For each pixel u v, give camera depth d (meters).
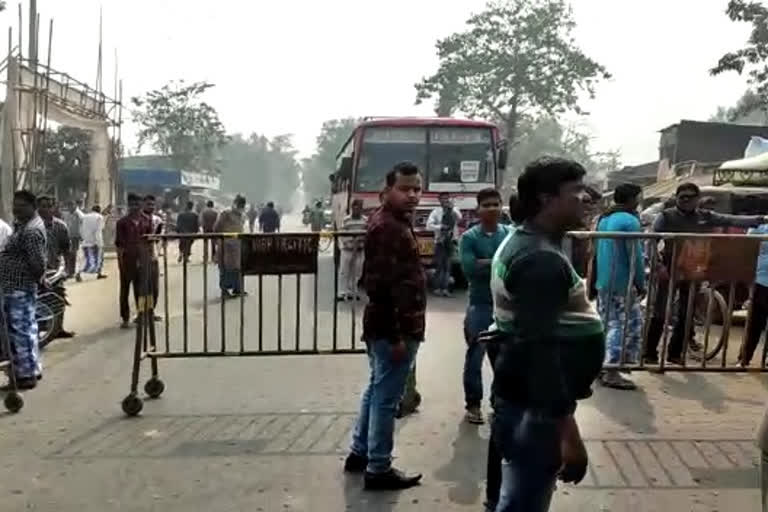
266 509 4.05
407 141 13.84
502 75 47.75
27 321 6.68
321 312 10.71
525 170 2.71
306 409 5.91
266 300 12.06
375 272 4.25
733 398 6.27
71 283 15.47
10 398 5.88
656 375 7.03
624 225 6.47
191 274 16.64
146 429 5.42
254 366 7.39
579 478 2.69
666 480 4.46
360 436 4.55
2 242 7.23
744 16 28.39
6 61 15.45
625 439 5.19
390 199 4.30
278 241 5.95
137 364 5.77
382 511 4.03
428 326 9.78
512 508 2.72
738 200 11.85
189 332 9.14
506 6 48.59
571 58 47.97
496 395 2.81
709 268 5.78
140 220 9.95
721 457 4.84
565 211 2.64
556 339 2.57
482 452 4.93
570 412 2.64
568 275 2.61
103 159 21.20
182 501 4.16
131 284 10.51
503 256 2.74
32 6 16.72
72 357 7.95
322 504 4.12
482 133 13.85
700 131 35.19
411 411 5.81
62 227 9.27
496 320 2.81
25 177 15.25
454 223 12.92
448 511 4.04
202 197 44.19
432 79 48.88
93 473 4.57
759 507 4.10
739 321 9.45
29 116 15.71
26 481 4.45
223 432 5.34
